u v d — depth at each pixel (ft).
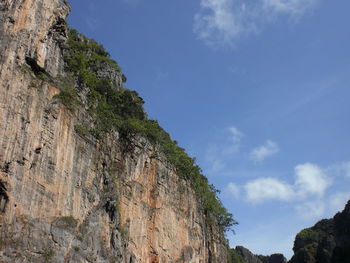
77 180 151.12
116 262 157.69
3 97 128.47
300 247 473.67
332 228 463.01
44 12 155.02
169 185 211.61
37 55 148.05
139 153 194.59
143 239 182.09
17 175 126.11
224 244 282.15
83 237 144.87
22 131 131.64
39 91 143.33
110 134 179.32
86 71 190.39
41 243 127.24
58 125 147.64
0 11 139.85
